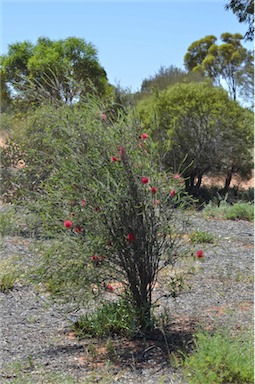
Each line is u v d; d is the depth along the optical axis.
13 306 6.05
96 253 4.93
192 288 6.75
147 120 16.38
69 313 5.82
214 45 44.56
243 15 15.27
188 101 17.61
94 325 5.15
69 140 5.03
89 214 4.88
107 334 5.16
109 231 4.93
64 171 4.98
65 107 5.24
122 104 5.52
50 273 5.09
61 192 5.01
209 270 7.67
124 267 5.07
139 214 4.87
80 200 4.91
